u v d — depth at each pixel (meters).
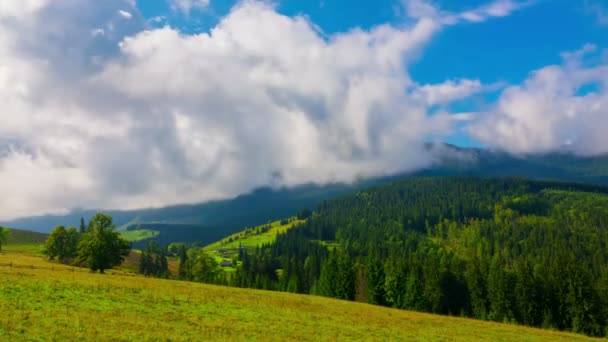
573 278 83.62
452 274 101.44
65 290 43.12
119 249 88.56
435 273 101.00
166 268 174.62
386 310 69.88
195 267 122.50
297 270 137.62
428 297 99.25
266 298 61.69
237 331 33.94
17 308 31.84
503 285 90.19
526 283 87.12
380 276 102.88
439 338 44.25
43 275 54.06
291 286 122.62
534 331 62.16
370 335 40.53
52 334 25.55
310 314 50.16
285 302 59.50
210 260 126.62
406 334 44.28
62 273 61.81
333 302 71.75
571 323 83.56
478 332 53.19
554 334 61.34
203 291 59.16
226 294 59.56
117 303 40.00
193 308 43.28
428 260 110.62
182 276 143.12
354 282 105.31
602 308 81.50
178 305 43.88
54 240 112.44
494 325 64.25
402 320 56.44
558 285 86.12
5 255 117.81
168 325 32.69
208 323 35.88
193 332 31.28
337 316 51.69
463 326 57.78
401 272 100.06
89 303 38.06
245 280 130.00
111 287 49.50
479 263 102.81
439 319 64.06
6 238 139.12
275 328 37.62
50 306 34.31
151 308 39.88
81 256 85.94
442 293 98.75
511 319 87.50
